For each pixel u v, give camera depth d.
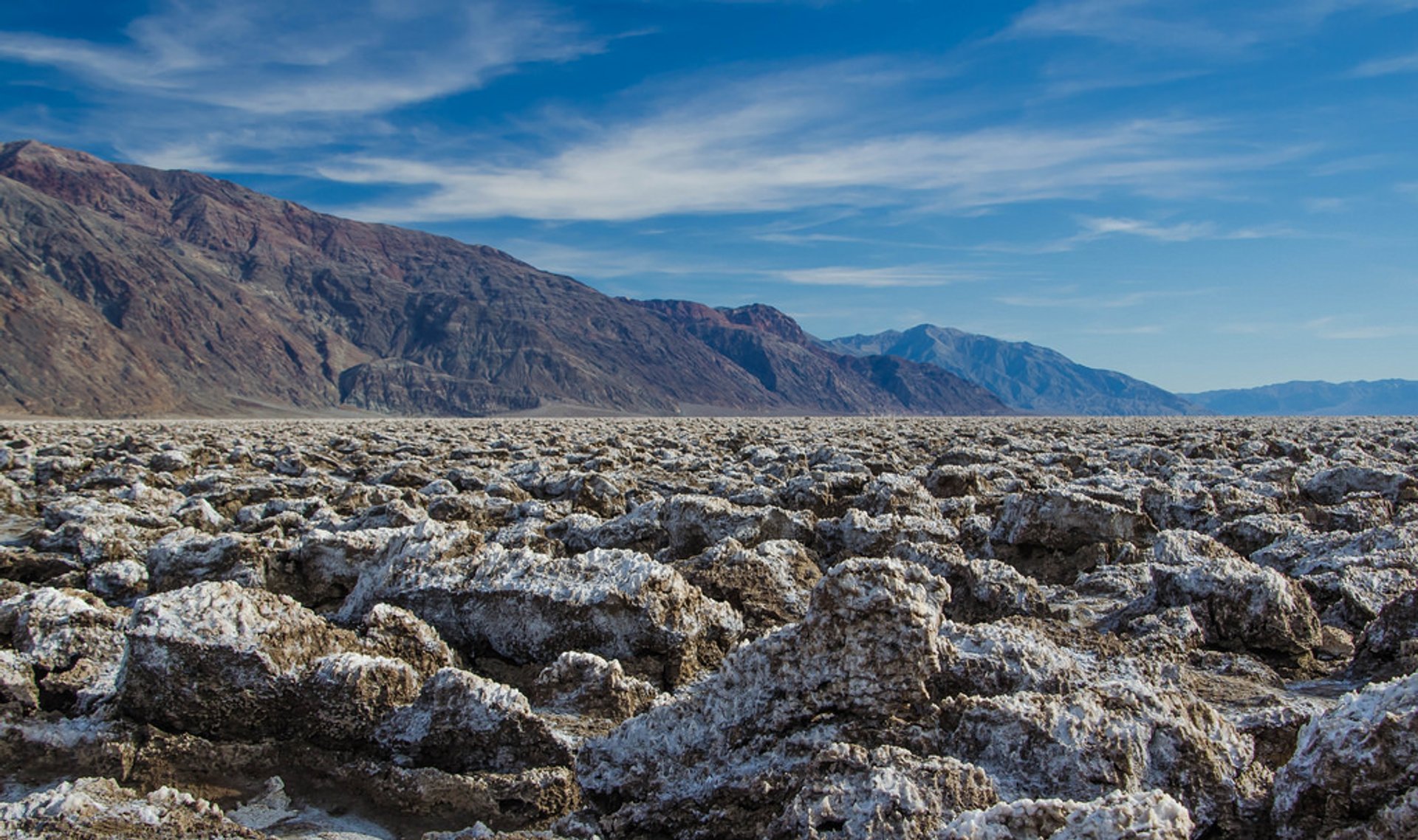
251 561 3.51
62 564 3.89
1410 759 1.85
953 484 5.16
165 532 4.31
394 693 2.44
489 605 2.94
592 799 2.24
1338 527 4.50
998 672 2.30
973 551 4.07
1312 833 1.91
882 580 2.23
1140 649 2.79
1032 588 3.38
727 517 3.98
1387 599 3.22
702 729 2.25
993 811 1.79
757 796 2.09
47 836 2.01
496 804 2.27
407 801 2.29
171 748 2.39
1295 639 2.90
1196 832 1.98
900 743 2.14
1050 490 4.02
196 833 2.08
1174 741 2.05
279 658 2.44
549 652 2.86
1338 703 2.01
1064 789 2.00
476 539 3.31
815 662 2.22
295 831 2.22
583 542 4.15
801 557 3.54
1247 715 2.29
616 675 2.61
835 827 1.91
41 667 2.69
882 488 4.62
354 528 4.35
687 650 2.81
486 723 2.37
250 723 2.42
